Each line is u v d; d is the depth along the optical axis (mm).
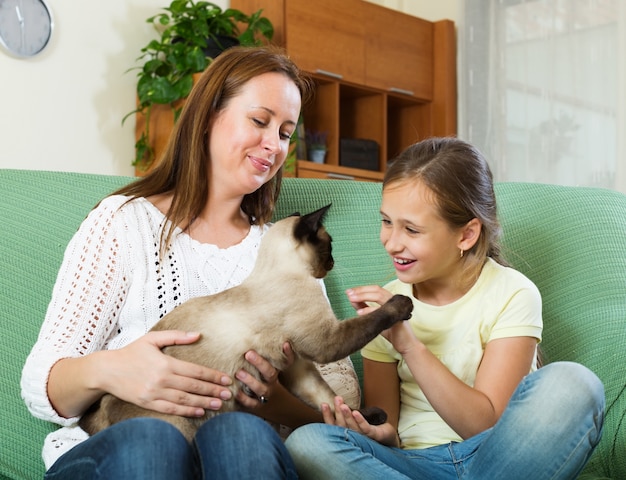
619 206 2082
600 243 1993
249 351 1398
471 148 1682
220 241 1731
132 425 1162
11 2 3785
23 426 1630
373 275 1974
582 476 1665
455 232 1584
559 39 4945
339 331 1427
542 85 5012
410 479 1301
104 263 1535
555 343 1892
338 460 1321
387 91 5129
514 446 1279
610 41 4750
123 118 4215
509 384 1507
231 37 4270
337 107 4816
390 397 1690
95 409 1461
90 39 4105
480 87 5254
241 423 1188
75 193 1846
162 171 1714
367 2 4980
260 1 4590
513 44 5133
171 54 4070
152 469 1098
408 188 1562
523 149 5094
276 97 1645
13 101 3811
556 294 1938
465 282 1641
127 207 1620
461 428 1469
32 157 3879
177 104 4109
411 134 5551
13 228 1768
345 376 1733
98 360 1358
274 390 1555
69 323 1482
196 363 1391
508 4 5148
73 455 1199
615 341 1872
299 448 1343
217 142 1658
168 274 1604
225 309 1441
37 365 1421
